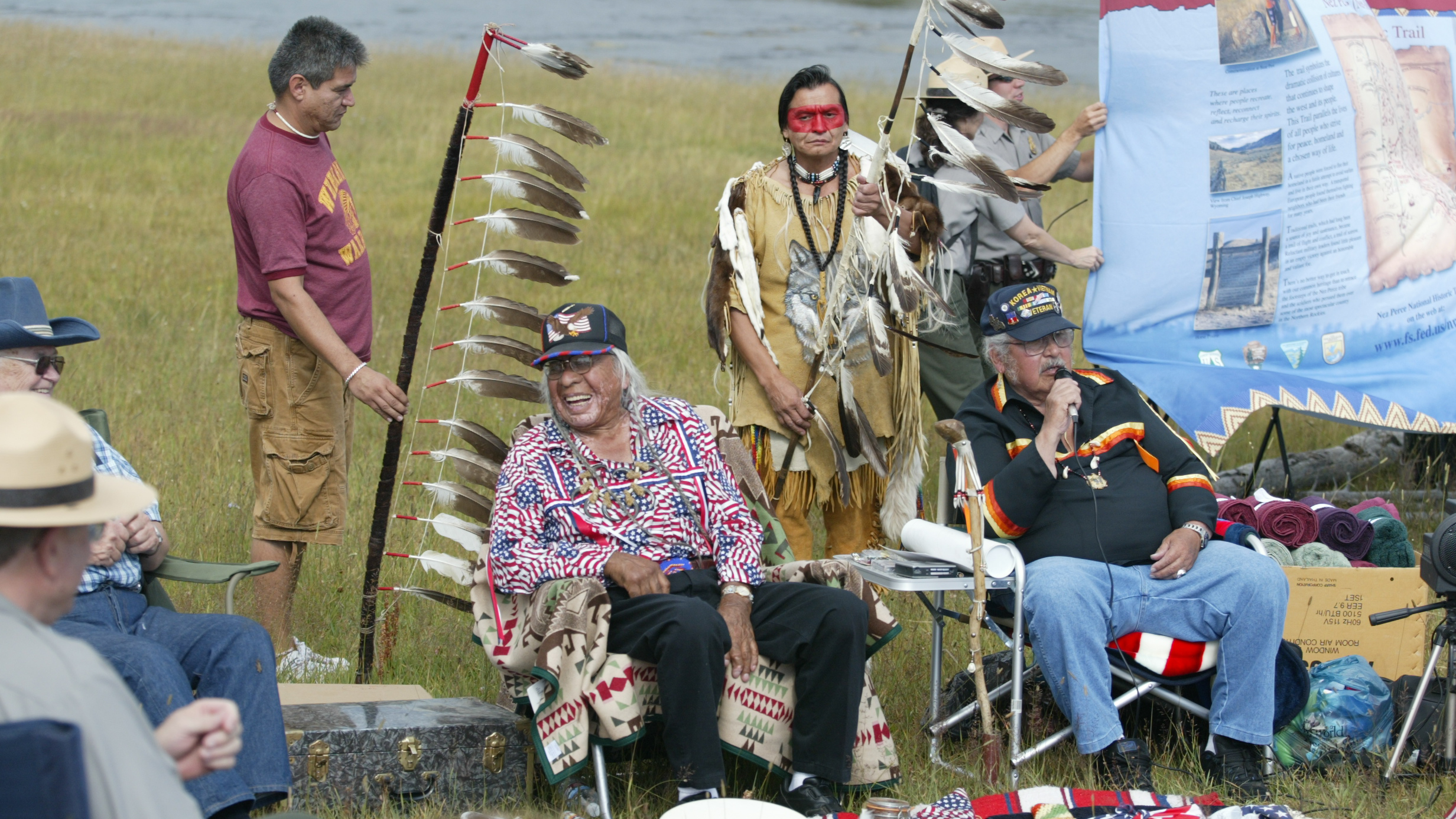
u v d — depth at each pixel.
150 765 3.79
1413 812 6.78
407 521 10.71
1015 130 10.92
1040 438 7.42
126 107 35.19
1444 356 10.00
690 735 6.44
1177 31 10.01
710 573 7.21
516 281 20.00
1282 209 10.02
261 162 7.82
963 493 7.39
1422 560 7.30
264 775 5.93
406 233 22.86
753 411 8.86
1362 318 10.01
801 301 8.83
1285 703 7.42
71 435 3.92
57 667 3.71
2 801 3.34
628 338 16.81
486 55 7.72
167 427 12.69
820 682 6.74
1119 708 7.77
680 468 7.32
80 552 4.01
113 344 15.41
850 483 9.16
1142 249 10.12
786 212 8.80
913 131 8.05
